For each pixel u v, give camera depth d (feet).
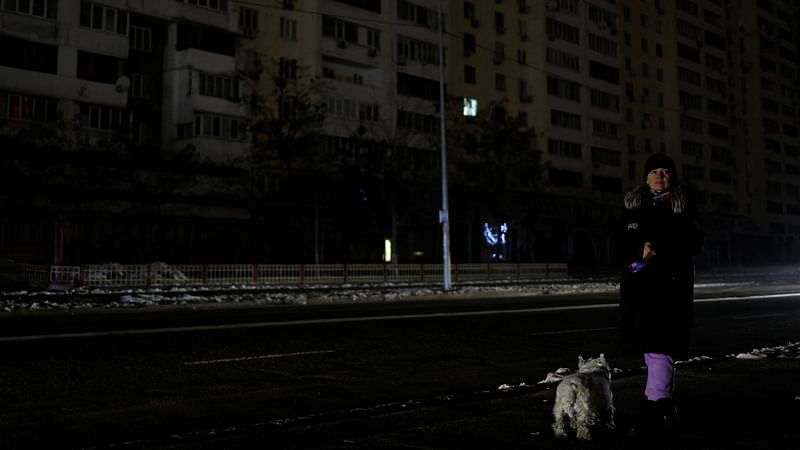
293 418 17.83
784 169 302.66
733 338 36.73
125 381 24.13
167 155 134.62
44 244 108.47
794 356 28.30
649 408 15.40
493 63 189.88
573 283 108.37
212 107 133.90
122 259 113.60
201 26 137.39
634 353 15.62
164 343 33.27
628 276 15.57
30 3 116.26
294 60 133.28
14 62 115.24
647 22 246.47
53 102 118.52
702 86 265.75
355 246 153.38
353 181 127.34
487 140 153.89
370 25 160.76
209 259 124.47
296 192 124.47
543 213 182.39
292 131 138.41
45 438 16.38
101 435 16.71
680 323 15.16
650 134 242.78
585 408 15.21
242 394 21.61
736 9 290.15
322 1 152.15
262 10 146.51
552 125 200.23
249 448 15.15
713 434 15.62
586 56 212.43
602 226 194.49
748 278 130.41
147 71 135.54
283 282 98.22
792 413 17.81
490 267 123.34
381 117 154.71
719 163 269.85
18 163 97.09
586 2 214.07
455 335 38.06
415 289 85.87
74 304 53.42
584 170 208.95
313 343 34.04
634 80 238.48
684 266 15.24
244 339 35.09
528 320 46.96
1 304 51.78
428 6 173.06
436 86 174.40
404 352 31.65
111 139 114.32
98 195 103.24
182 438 15.97
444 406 19.54
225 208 125.59
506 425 17.02
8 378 24.35
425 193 143.23
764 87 295.28
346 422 17.60
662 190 15.69
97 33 123.65
